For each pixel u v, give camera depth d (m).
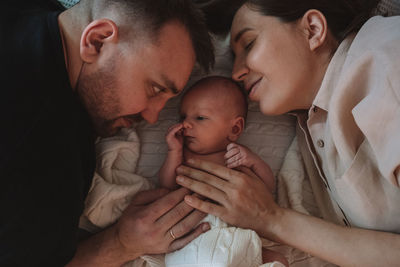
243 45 1.15
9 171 0.82
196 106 1.20
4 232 0.85
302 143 1.32
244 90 1.31
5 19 0.93
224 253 0.97
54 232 0.90
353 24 1.09
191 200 1.05
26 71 0.86
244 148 1.17
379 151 0.90
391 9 1.34
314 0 1.08
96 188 1.12
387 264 0.94
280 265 0.92
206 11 1.25
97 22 0.91
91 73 0.97
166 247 1.05
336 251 1.00
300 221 1.07
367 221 1.02
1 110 0.82
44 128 0.87
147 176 1.26
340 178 1.02
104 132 1.10
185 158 1.22
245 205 1.06
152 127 1.29
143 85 0.98
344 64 1.02
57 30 0.94
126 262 1.13
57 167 0.90
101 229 1.17
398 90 0.85
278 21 1.08
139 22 0.93
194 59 1.03
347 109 1.00
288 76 1.10
